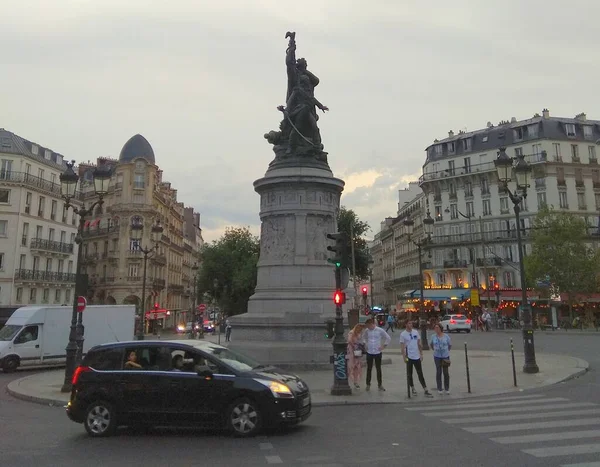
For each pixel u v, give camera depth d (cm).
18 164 5422
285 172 2302
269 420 938
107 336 2795
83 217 1731
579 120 7000
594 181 6725
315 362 1919
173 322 8375
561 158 6631
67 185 1745
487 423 1015
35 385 1775
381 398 1346
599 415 1062
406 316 7188
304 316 2097
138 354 1019
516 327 5569
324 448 854
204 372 963
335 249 1448
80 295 1656
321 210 2309
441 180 7462
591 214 6625
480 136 7300
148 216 7081
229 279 6281
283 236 2289
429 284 7388
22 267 5338
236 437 942
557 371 1781
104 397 990
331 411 1209
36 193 5575
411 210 8756
